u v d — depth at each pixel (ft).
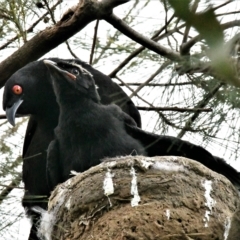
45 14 28.07
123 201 22.45
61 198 23.72
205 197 22.49
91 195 22.86
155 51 25.86
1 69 27.89
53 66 29.25
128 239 20.89
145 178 22.86
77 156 27.81
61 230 23.13
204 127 20.71
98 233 21.66
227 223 21.93
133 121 28.96
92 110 28.22
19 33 27.30
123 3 26.40
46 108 36.32
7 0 26.43
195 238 21.15
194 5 8.96
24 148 35.96
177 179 22.81
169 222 21.35
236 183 26.04
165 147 27.43
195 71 14.49
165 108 22.34
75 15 26.63
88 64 32.17
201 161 26.81
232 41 12.36
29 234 27.61
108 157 27.27
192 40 19.70
